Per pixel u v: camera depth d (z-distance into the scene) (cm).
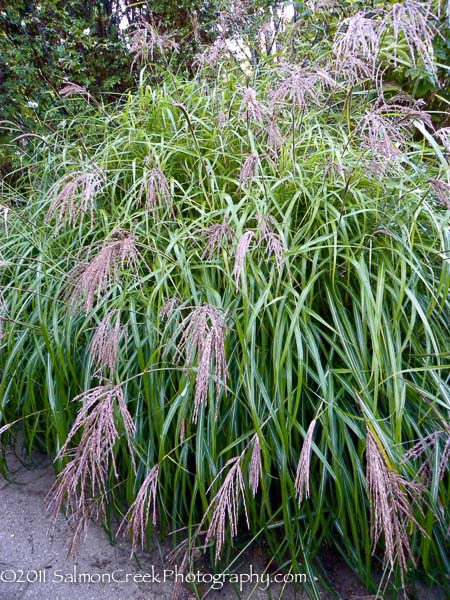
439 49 241
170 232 164
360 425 124
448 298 145
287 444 124
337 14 284
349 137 176
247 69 238
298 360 126
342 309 140
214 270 156
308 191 168
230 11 313
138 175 205
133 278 160
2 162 336
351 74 165
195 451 132
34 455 181
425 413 122
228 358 135
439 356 125
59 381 145
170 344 129
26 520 154
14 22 356
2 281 192
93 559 142
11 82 346
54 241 189
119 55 403
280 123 198
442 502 117
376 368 120
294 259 151
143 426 142
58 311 159
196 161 199
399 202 157
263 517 127
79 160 218
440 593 127
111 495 151
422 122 158
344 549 136
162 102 220
